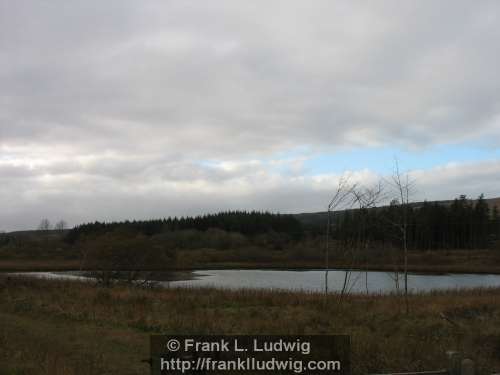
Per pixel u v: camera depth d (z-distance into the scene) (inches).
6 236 4042.8
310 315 608.4
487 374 323.3
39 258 2893.7
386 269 2133.4
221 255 3166.8
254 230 4274.1
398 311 673.6
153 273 1261.1
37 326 515.2
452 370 240.8
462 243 3629.4
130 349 411.5
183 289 970.1
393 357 362.9
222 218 4633.4
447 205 4082.2
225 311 641.6
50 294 804.0
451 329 534.6
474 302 764.0
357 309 687.7
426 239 3602.4
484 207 3929.6
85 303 691.4
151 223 4441.4
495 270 2498.8
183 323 528.1
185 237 3688.5
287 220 4397.1
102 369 339.3
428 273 2378.2
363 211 963.3
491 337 471.2
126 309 636.7
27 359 349.7
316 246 3100.4
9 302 692.7
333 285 1577.3
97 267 1205.1
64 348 408.8
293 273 2340.1
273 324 527.2
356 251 1003.9
